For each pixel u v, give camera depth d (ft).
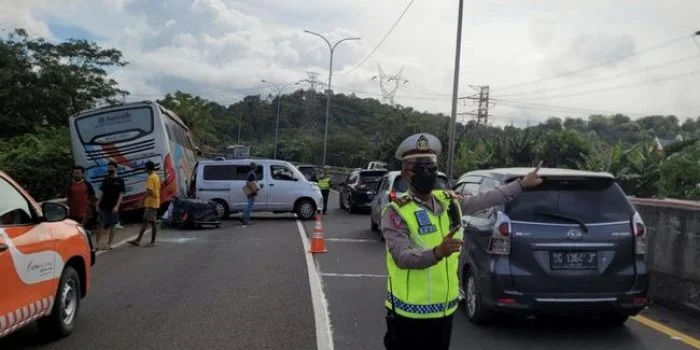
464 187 27.68
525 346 20.80
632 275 21.26
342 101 375.25
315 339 21.52
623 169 80.28
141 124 63.10
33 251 18.58
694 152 79.30
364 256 41.45
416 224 11.53
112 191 44.27
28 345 20.39
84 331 22.16
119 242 47.47
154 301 27.09
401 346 12.02
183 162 80.94
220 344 20.79
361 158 230.89
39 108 122.01
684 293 25.71
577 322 23.88
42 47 127.13
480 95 218.59
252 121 409.28
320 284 31.42
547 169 23.76
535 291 21.07
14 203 18.53
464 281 24.80
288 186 69.10
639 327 23.32
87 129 62.85
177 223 58.75
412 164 11.68
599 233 21.29
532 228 21.39
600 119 233.35
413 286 11.64
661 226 27.84
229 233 54.70
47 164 80.79
